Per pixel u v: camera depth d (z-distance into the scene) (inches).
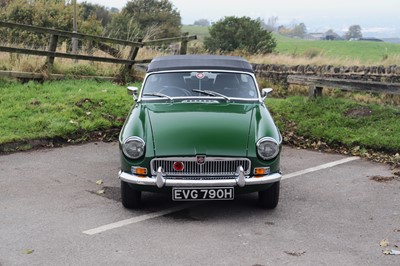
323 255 192.2
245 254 191.8
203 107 255.1
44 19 1035.9
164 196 263.7
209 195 220.2
